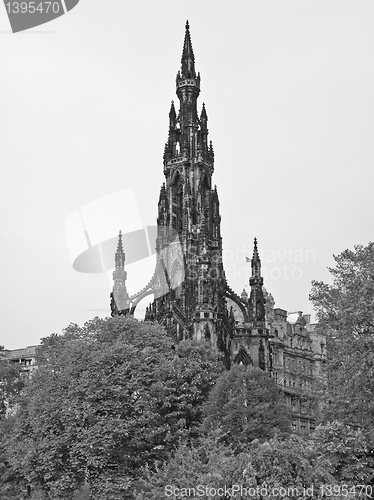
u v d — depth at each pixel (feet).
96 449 240.53
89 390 253.65
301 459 130.62
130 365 274.57
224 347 472.44
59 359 283.59
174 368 303.07
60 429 256.11
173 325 472.44
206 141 545.85
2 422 342.23
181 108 558.97
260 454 131.85
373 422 231.30
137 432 260.62
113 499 236.84
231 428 271.69
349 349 225.97
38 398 264.31
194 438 279.28
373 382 215.51
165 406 285.84
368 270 253.24
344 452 154.51
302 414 544.21
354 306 223.30
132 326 330.75
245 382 290.56
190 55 570.05
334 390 249.75
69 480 242.78
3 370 409.28
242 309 505.25
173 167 539.70
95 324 326.44
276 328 587.68
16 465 264.31
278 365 558.15
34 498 253.85
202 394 307.58
